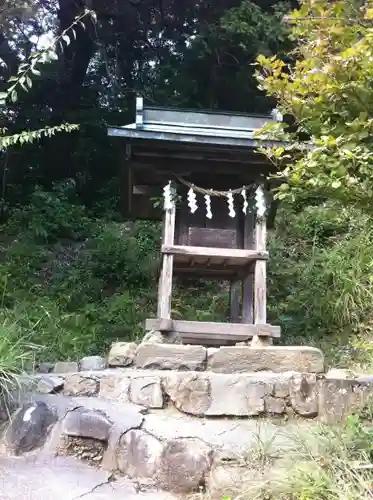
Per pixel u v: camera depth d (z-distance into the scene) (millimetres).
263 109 10477
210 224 4816
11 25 9461
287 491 2479
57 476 2951
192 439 3064
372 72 2412
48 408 3377
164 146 4359
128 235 8539
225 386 3564
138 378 3658
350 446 2779
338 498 2355
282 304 6352
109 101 12250
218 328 4332
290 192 2836
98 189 11336
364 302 5805
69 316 6043
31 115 11438
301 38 3266
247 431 3234
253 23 9547
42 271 7734
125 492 2850
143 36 12250
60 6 11227
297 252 7586
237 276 5363
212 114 4777
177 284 7355
